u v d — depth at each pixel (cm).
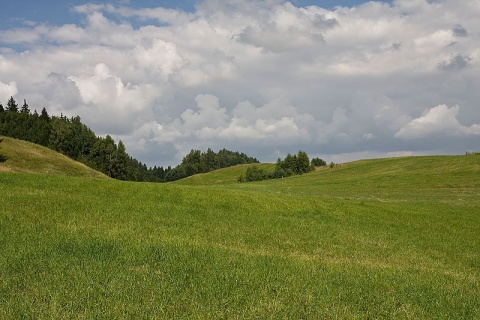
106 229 1975
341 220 3195
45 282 1094
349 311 1059
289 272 1415
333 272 1495
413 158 11350
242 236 2272
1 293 999
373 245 2412
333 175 10662
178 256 1498
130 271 1248
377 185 8175
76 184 3325
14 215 2112
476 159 9762
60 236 1678
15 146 8075
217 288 1151
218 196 3478
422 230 3106
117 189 3347
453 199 5894
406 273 1656
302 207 3494
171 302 1019
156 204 2956
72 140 15788
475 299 1292
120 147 16000
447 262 2111
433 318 1068
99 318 889
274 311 1012
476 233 3164
